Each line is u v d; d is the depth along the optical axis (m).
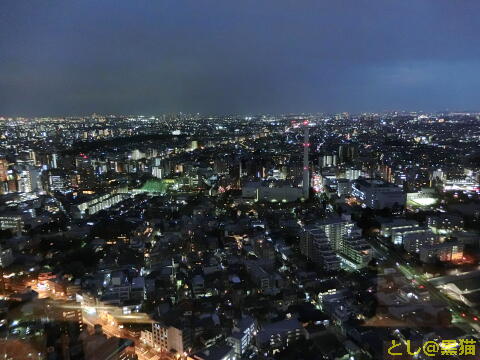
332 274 141.88
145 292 128.62
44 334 98.62
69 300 118.06
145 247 170.12
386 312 110.06
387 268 144.50
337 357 95.62
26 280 138.12
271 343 101.75
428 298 118.69
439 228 177.25
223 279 136.38
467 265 143.12
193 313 113.56
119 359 94.38
